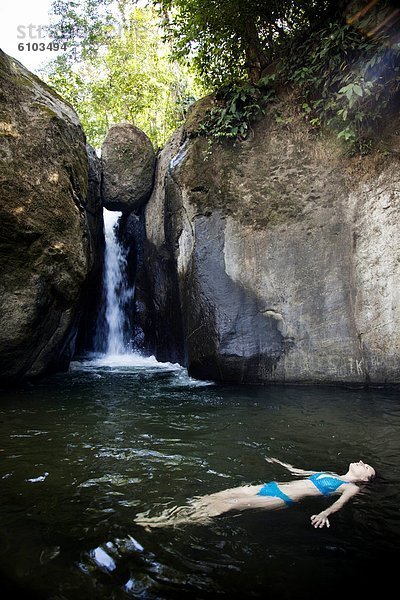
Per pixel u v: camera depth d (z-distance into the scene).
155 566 2.40
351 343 6.98
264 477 3.60
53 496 3.25
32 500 3.18
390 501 3.18
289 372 7.21
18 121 6.73
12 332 6.82
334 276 7.17
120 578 2.30
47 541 2.63
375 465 3.85
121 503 3.13
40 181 6.88
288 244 7.43
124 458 4.02
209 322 7.56
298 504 3.12
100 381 7.73
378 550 2.57
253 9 8.59
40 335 7.41
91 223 9.82
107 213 12.74
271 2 8.43
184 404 6.01
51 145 7.10
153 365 9.73
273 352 7.28
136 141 10.02
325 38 7.16
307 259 7.32
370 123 7.18
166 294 9.60
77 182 7.78
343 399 6.18
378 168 7.04
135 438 4.58
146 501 3.16
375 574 2.35
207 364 7.63
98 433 4.75
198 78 11.73
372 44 6.66
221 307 7.50
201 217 7.90
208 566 2.40
